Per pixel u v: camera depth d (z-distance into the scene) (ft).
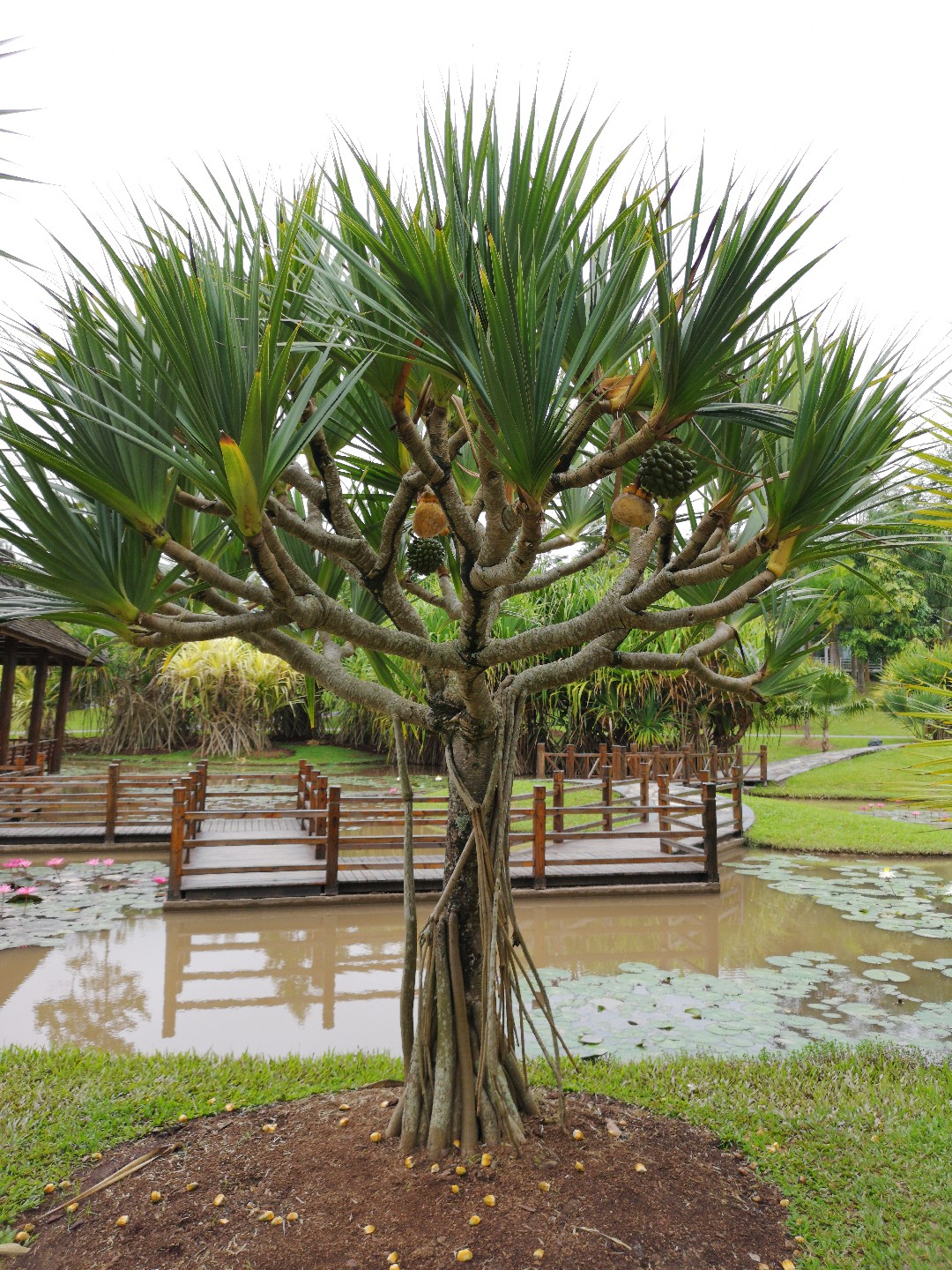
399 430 6.14
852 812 39.32
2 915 19.29
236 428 5.27
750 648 10.64
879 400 6.12
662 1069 11.19
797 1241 7.52
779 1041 12.60
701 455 6.75
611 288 5.60
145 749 61.46
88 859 25.75
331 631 6.72
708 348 5.06
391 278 5.52
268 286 6.40
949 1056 12.11
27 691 56.44
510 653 7.07
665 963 17.15
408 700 8.60
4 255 5.65
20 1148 9.04
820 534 6.47
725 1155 8.94
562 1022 13.30
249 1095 10.13
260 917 19.72
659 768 37.86
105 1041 12.75
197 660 56.13
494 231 5.38
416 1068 8.56
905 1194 8.23
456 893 8.77
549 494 5.97
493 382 4.79
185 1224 7.52
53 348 5.89
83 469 5.55
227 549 8.91
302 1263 6.92
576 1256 6.99
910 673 15.51
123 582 6.20
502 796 8.39
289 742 68.69
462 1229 7.23
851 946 18.33
